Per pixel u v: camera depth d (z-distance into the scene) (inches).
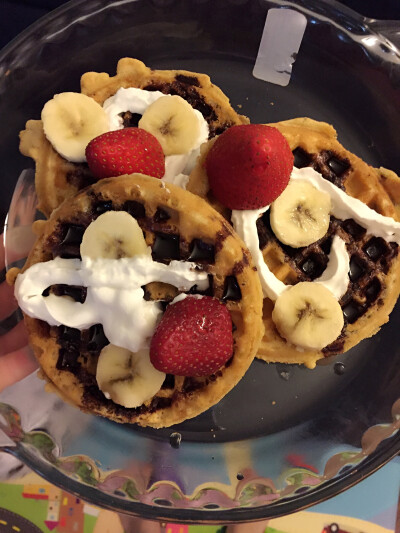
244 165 7.6
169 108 9.1
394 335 10.5
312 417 10.2
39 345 8.4
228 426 10.2
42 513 11.2
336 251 8.8
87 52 10.9
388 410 10.0
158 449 10.1
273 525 11.2
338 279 8.8
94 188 7.9
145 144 8.2
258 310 8.0
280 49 11.1
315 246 8.9
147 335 7.7
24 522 11.2
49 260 8.2
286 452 10.1
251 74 11.2
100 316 7.8
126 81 10.0
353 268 9.1
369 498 11.2
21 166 10.7
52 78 10.8
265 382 10.3
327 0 10.6
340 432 10.1
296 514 11.2
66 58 10.8
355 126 11.1
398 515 11.1
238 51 11.2
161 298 7.8
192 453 10.1
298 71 11.2
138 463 9.9
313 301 8.5
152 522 11.3
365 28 10.6
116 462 9.8
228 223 8.0
